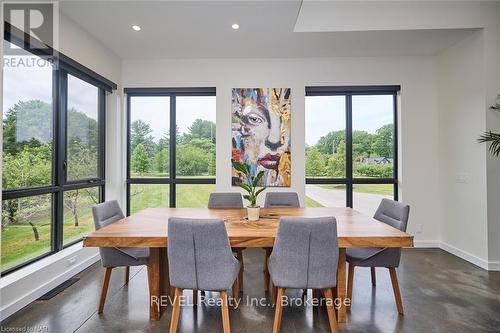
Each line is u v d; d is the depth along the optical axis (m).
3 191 2.23
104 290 2.13
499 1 3.00
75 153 3.18
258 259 3.34
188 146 4.09
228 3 2.58
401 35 3.18
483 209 3.04
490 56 2.99
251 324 2.00
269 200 3.06
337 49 3.59
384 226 2.02
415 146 3.82
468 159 3.24
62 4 2.55
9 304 2.07
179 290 1.79
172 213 2.53
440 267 3.04
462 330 1.90
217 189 3.89
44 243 2.69
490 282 2.65
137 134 4.10
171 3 2.57
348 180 4.02
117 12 2.71
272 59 3.90
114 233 1.86
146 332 1.89
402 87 3.84
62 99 2.89
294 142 3.89
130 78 3.95
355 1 3.07
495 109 2.98
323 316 2.10
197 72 3.92
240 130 3.87
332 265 1.73
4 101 2.24
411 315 2.09
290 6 2.64
